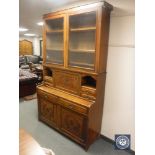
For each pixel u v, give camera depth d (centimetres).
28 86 486
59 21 287
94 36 236
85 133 241
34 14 338
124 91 240
